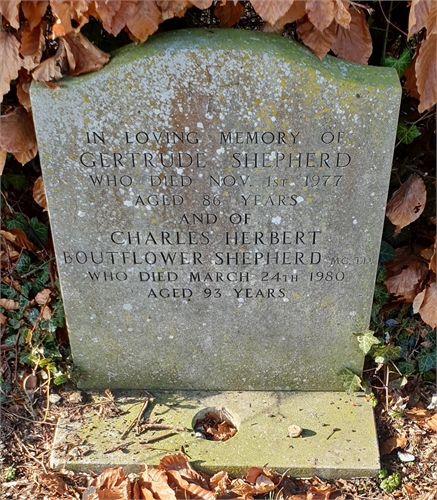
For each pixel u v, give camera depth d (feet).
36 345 4.81
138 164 4.02
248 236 4.22
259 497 4.13
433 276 4.73
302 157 4.00
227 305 4.44
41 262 5.08
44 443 4.43
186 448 4.31
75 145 3.97
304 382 4.70
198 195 4.10
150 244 4.25
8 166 4.93
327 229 4.19
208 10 4.40
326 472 4.22
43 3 3.75
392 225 4.91
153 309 4.46
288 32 4.30
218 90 3.83
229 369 4.66
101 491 4.08
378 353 4.63
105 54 3.81
